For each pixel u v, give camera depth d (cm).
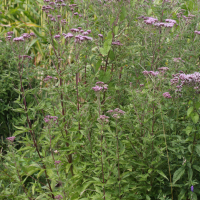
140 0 384
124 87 377
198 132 298
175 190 328
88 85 346
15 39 283
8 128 477
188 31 414
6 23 736
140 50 379
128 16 381
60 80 319
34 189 304
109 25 377
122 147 304
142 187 306
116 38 387
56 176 274
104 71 382
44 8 337
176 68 381
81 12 442
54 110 311
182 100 342
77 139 319
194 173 324
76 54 314
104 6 377
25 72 305
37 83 483
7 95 485
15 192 282
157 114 305
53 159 282
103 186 270
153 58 370
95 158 308
